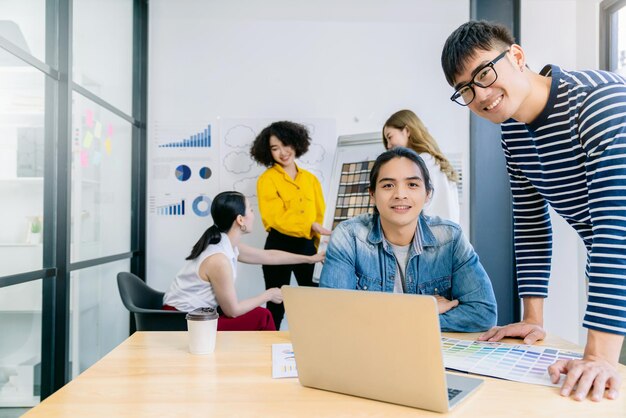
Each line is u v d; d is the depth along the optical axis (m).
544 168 1.19
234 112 3.20
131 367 1.02
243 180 3.19
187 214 3.17
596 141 0.98
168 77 3.18
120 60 2.91
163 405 0.81
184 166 3.18
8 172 1.76
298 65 3.22
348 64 3.23
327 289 0.84
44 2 1.98
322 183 3.18
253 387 0.90
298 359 0.90
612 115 0.96
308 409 0.79
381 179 1.41
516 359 1.03
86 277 2.50
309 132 3.20
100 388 0.89
